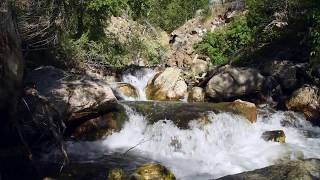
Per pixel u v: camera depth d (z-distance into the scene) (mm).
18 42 7930
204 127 10984
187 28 27297
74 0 15742
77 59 16641
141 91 16719
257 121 12547
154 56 22438
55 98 10133
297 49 16781
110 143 10758
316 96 13164
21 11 12727
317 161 7102
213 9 27609
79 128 10578
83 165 9148
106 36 18562
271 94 14703
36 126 9258
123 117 11352
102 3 16031
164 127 10844
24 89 9156
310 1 15867
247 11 24031
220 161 9961
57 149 9594
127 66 19562
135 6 17531
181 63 22672
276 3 19797
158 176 7836
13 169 8625
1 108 7910
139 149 10641
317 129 12602
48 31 14133
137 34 21875
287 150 10383
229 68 15828
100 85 11234
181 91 16172
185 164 9727
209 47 22438
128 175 8211
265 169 7055
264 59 18375
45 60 14414
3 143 8969
